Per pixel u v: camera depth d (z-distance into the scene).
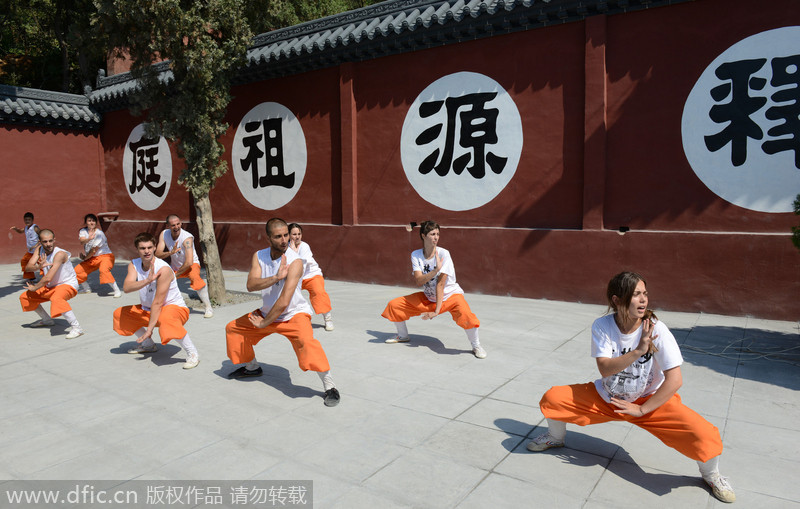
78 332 7.58
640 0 8.35
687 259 8.30
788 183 7.70
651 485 3.46
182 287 11.49
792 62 7.58
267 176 13.20
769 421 4.42
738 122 7.96
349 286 11.31
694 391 5.10
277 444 4.11
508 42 9.65
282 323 4.99
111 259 10.97
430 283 6.30
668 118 8.44
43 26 22.17
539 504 3.24
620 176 8.86
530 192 9.68
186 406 4.91
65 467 3.81
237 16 9.38
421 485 3.47
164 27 8.63
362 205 11.68
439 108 10.48
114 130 17.16
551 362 6.06
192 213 15.14
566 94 9.19
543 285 9.50
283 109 12.71
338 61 11.48
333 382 5.09
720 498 3.27
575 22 9.02
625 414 3.40
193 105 9.44
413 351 6.53
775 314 7.77
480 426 4.38
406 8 10.48
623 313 3.31
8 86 15.48
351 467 3.72
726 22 7.95
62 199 16.91
